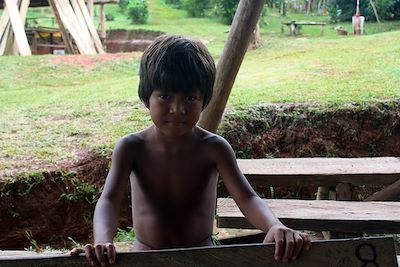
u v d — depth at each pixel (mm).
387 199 4215
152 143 2145
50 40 16641
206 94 2000
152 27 19250
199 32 17422
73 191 4898
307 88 7582
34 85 10062
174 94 1923
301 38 15312
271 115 6336
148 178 2152
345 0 19891
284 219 3340
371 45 11672
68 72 11016
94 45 14359
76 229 4883
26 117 6918
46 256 1785
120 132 5926
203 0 22172
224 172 2164
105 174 5078
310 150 6254
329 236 4168
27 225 4742
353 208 3559
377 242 1773
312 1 22875
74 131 6039
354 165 4363
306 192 5820
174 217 2176
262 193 5645
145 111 6812
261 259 1793
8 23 13555
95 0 16469
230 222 3324
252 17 4070
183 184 2148
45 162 5066
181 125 1948
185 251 1786
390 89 7305
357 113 6465
